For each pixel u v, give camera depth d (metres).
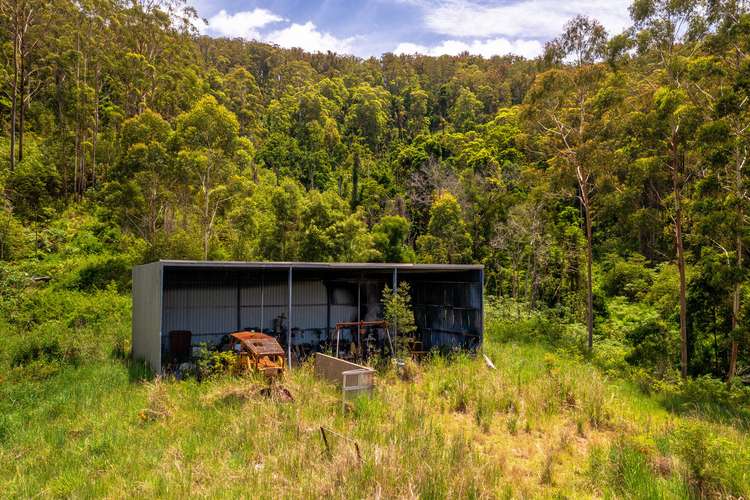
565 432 9.24
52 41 33.47
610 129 18.98
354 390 10.09
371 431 8.23
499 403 10.77
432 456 7.18
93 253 25.61
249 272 17.33
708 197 15.34
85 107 32.53
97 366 12.80
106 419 8.70
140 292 14.08
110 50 34.62
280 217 25.91
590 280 20.80
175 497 5.95
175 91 34.47
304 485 6.23
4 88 33.75
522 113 22.03
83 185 33.00
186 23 38.47
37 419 8.75
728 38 15.04
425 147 49.28
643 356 17.81
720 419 10.88
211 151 23.78
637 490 6.64
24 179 28.73
